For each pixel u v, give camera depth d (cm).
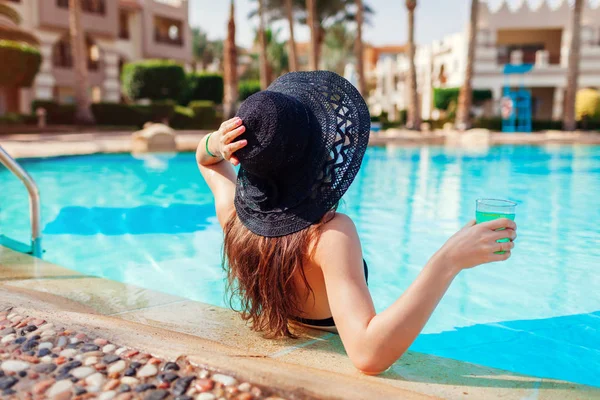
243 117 167
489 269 385
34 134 1812
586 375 227
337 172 170
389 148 1419
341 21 3319
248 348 197
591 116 2322
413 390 168
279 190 177
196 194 730
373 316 165
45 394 153
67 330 196
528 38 2928
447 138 1638
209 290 332
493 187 781
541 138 1647
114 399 151
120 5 3112
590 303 313
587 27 2730
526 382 176
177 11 3494
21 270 310
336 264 170
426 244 462
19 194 706
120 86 3244
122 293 270
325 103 175
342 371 179
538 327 279
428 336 268
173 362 172
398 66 3753
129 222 544
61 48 2934
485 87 2848
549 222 542
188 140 1505
